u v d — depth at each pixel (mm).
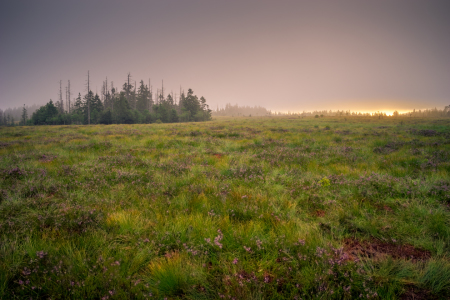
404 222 3473
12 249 2678
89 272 2301
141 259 2602
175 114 70625
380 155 8922
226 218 3494
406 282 2307
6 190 4477
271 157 8398
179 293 2264
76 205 3947
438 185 4820
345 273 2309
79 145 11172
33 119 64438
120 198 4418
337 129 24969
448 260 2596
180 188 4969
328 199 4375
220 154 9719
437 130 21844
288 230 3170
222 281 2318
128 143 12422
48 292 2135
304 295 2152
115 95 90062
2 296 2066
